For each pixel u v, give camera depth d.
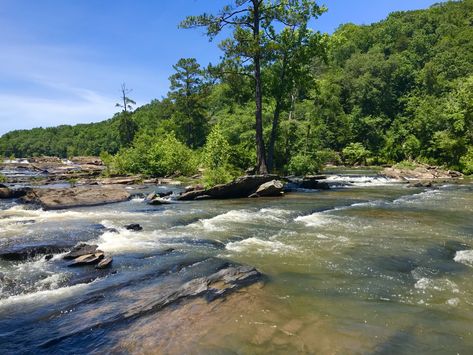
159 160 39.22
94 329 6.10
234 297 7.30
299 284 8.13
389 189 28.03
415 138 57.81
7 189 23.20
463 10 135.50
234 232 13.12
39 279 8.45
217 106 69.69
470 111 44.12
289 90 32.47
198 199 22.36
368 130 73.31
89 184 31.31
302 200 21.50
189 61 65.88
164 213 16.97
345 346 5.61
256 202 20.78
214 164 25.88
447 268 9.23
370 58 87.25
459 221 14.88
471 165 41.59
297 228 13.74
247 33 28.78
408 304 7.14
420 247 11.01
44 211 17.86
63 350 5.52
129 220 15.16
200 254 10.37
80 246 10.46
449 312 6.81
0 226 13.68
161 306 6.89
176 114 69.38
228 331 6.00
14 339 5.85
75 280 8.41
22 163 72.12
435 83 81.25
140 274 8.73
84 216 16.19
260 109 29.09
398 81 87.25
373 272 8.91
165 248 10.99
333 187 29.83
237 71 30.45
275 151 37.59
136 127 81.56
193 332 5.97
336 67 96.62
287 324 6.27
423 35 114.25
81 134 159.25
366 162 65.62
